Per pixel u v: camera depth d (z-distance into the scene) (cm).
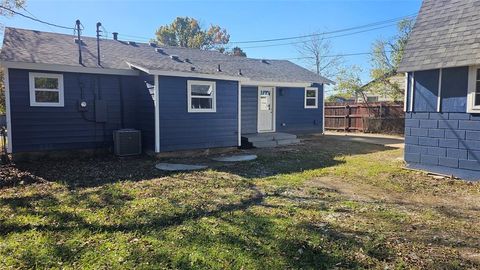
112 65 1031
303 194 593
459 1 845
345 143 1405
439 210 505
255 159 982
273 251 349
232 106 1151
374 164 903
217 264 320
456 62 721
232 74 1146
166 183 671
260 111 1478
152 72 936
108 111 1048
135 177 732
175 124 1008
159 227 419
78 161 926
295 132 1633
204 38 4494
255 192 602
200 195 577
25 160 910
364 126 1916
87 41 1252
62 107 963
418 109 824
